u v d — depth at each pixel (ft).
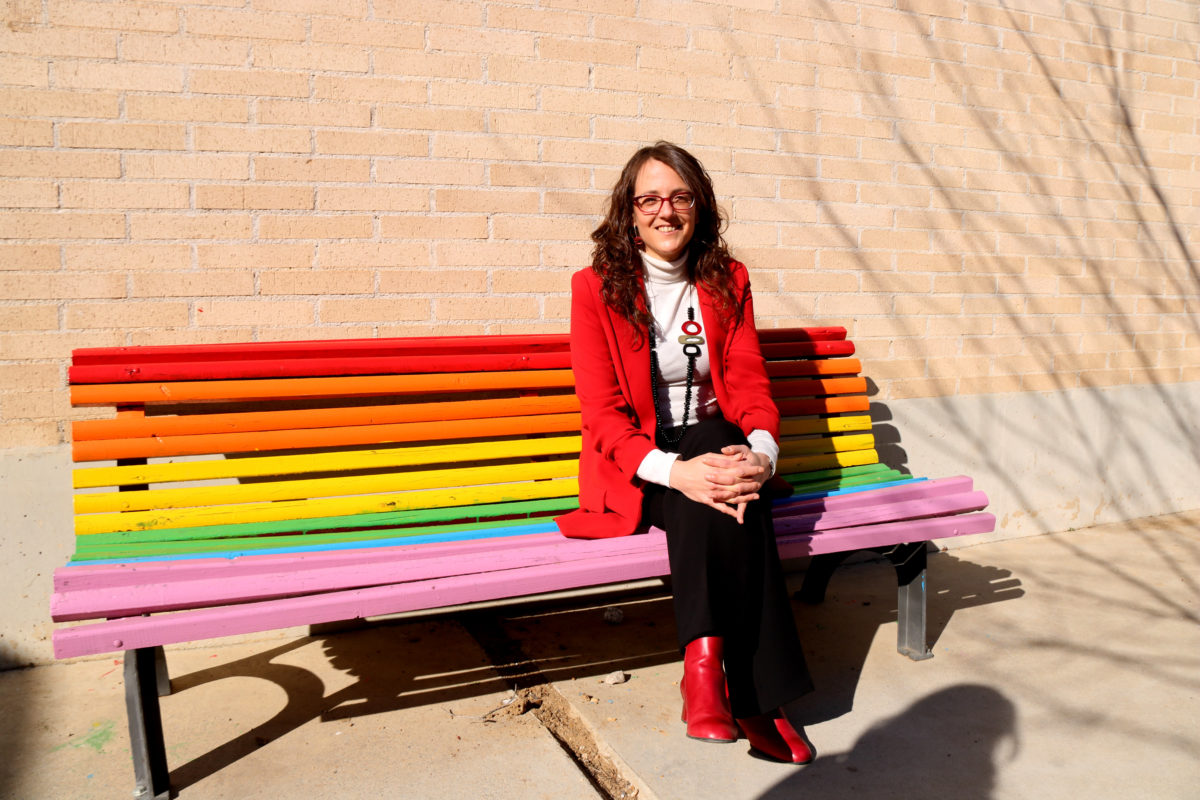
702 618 6.66
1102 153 14.42
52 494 9.16
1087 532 14.52
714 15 11.51
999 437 13.85
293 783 6.97
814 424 10.89
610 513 7.93
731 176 11.76
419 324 10.28
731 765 7.21
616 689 8.72
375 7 9.84
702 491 6.93
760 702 6.81
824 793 6.79
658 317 8.27
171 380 8.31
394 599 6.78
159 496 8.14
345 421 8.82
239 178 9.46
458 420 9.26
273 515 8.38
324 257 9.84
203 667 9.28
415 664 9.37
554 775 7.10
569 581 7.25
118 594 6.28
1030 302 14.01
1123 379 14.93
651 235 8.07
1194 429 15.67
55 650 6.06
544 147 10.71
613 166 11.09
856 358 11.74
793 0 11.98
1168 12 14.76
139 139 9.10
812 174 12.25
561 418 9.70
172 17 9.11
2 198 8.74
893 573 12.58
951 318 13.39
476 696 8.59
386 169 10.02
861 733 7.74
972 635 10.03
